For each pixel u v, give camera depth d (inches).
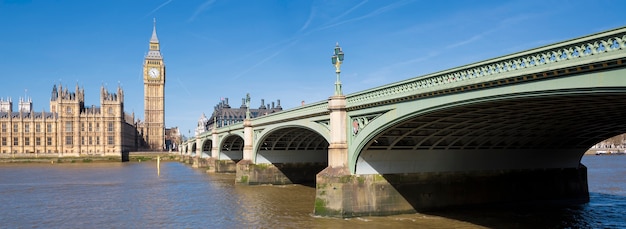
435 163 1398.9
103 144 6343.5
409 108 1051.9
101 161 5890.8
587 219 1296.8
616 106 935.0
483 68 858.1
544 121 1188.5
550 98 783.1
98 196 1932.8
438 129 1218.0
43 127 6289.4
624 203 1578.5
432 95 982.4
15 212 1526.8
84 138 6314.0
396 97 1073.5
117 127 6427.2
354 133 1277.1
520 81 780.0
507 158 1541.6
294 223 1256.2
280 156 2315.5
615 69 641.0
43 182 2645.2
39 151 6264.8
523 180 1581.0
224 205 1621.6
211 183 2445.9
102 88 6437.0
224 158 3248.0
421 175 1374.3
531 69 754.8
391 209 1317.7
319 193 1305.4
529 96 770.2
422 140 1300.4
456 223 1222.9
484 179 1491.1
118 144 6402.6
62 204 1700.3
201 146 4151.1
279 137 2145.7
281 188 2134.6
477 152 1465.3
